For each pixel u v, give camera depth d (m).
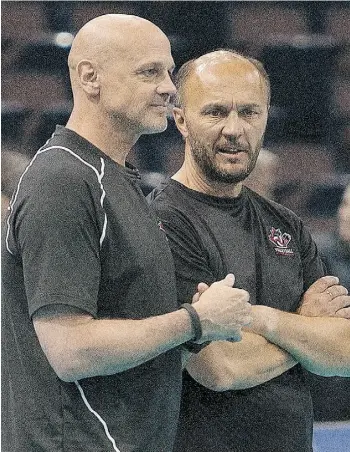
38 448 6.14
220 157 7.50
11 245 6.20
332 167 17.41
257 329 7.42
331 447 12.34
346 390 13.72
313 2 17.80
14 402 6.34
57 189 5.96
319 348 7.57
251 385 7.34
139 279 6.23
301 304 7.91
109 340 5.85
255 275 7.59
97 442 6.11
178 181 7.84
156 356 6.16
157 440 6.44
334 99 17.58
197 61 7.82
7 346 6.45
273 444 7.47
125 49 6.38
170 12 17.42
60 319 5.83
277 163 16.75
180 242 7.39
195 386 7.44
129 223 6.26
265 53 17.62
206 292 6.35
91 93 6.46
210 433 7.37
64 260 5.86
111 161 6.47
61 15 17.16
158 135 16.69
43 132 16.86
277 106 17.62
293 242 7.96
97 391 6.16
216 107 7.51
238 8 17.52
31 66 16.97
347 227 15.75
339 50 17.64
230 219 7.64
